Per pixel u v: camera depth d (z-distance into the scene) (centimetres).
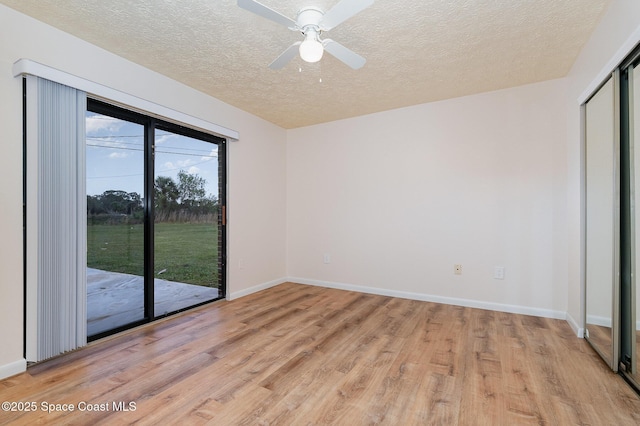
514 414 158
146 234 290
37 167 205
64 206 219
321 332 269
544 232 307
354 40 230
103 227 261
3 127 193
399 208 382
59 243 217
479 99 335
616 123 190
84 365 209
